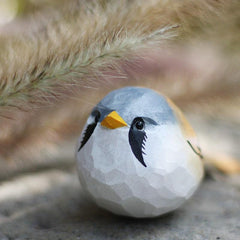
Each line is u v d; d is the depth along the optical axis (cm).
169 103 82
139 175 81
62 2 85
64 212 85
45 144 85
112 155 81
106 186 81
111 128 81
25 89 79
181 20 81
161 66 86
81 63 79
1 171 86
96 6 82
